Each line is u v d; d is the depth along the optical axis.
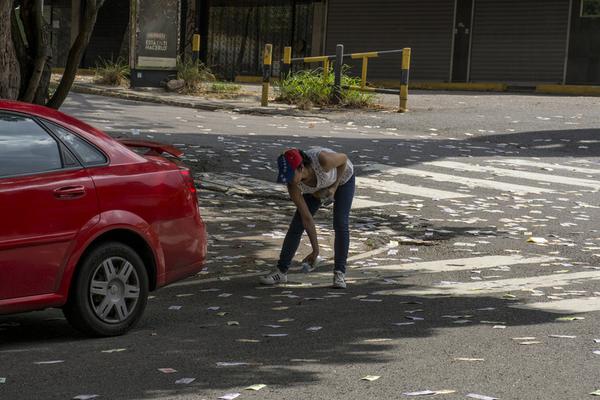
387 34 35.19
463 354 6.77
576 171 16.73
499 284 9.55
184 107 25.03
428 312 8.27
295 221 9.61
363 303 8.69
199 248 7.98
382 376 6.19
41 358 6.67
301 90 26.14
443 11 34.03
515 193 14.79
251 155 16.75
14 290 6.77
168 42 28.50
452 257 11.05
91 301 7.22
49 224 6.91
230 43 38.62
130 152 7.66
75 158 7.22
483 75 33.50
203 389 5.88
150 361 6.58
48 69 11.37
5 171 6.82
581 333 7.43
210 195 14.10
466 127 21.47
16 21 11.00
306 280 9.88
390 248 11.52
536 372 6.30
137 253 7.59
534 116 22.94
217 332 7.54
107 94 27.05
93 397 5.68
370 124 22.16
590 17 31.55
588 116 22.95
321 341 7.18
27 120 7.08
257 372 6.29
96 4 11.15
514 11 32.78
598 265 10.61
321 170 9.21
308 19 36.88
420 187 15.05
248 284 9.66
